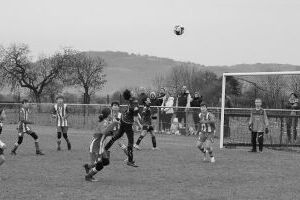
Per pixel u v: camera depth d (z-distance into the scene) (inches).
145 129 1257.4
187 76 3211.1
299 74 1396.4
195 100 1745.8
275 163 1038.4
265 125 1283.2
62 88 3378.4
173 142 1482.5
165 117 1790.1
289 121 1412.4
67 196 657.6
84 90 3321.9
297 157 1170.0
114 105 970.7
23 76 3373.5
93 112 2037.4
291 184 776.9
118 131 962.1
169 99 1815.9
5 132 1803.6
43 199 637.3
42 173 850.8
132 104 965.2
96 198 647.8
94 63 3356.3
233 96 1585.9
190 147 1337.4
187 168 938.1
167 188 727.1
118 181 783.7
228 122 1427.2
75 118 2096.5
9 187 716.7
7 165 947.3
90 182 768.9
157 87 3326.8
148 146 1359.5
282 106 1520.7
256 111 1284.4
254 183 781.9
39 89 3393.2
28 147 1291.8
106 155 786.8
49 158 1061.1
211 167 957.8
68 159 1045.2
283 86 1517.0
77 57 3403.1
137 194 677.9
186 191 705.6
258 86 1544.0
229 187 742.5
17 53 3373.5
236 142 1419.8
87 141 1477.6
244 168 951.6
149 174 858.8
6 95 3496.6
